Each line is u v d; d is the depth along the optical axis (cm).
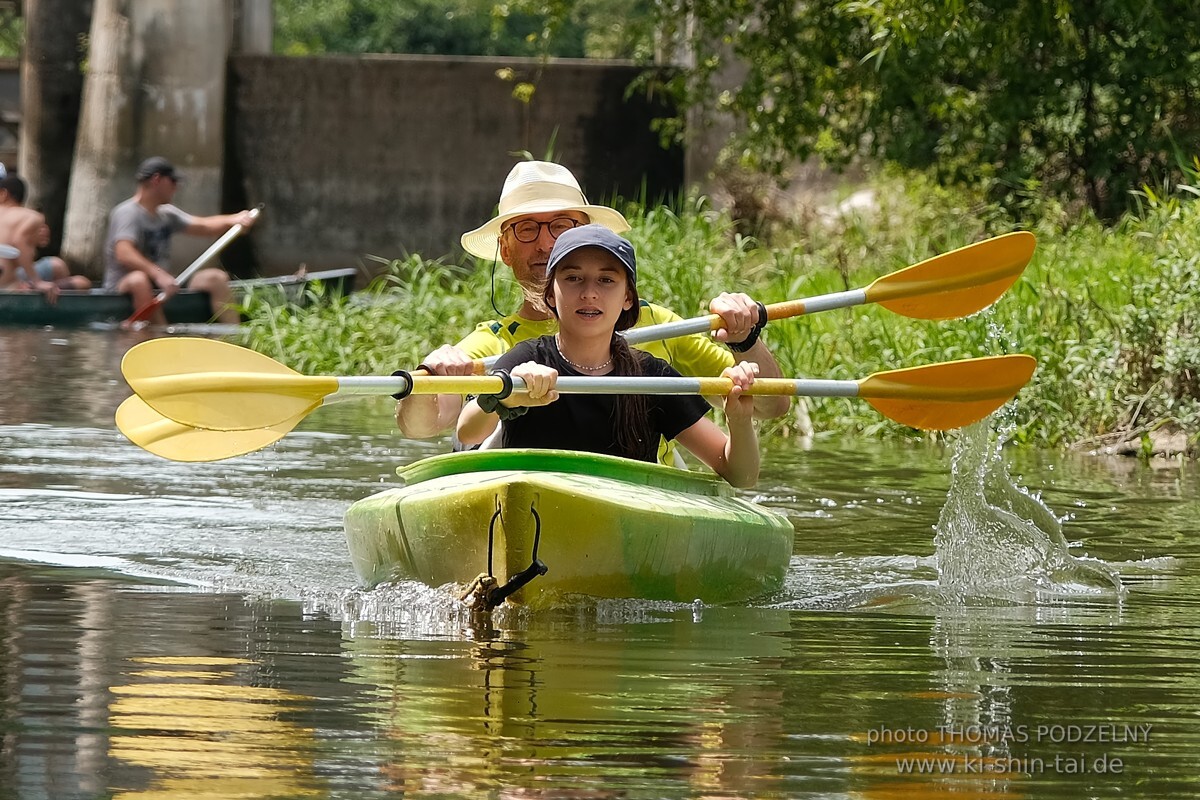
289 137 5822
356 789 823
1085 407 2738
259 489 2073
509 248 1611
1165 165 4238
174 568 1500
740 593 1405
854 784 847
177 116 5700
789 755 895
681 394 1406
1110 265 3247
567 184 1636
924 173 4703
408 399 1498
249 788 824
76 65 5906
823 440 2808
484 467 1402
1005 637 1230
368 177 5822
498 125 5762
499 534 1296
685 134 4997
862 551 1672
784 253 4044
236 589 1398
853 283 3616
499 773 851
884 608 1363
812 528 1817
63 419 2773
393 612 1303
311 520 1830
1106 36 4094
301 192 5838
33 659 1100
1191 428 2577
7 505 1872
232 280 5850
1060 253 3512
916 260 3862
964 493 1664
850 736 934
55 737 909
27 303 4753
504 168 5772
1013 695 1036
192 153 5722
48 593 1353
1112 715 988
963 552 1584
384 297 4025
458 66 5744
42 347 4128
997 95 4119
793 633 1241
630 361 1450
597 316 1405
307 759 873
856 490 2125
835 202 5169
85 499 1941
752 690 1040
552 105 5728
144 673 1063
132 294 4812
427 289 3900
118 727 932
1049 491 2108
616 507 1303
